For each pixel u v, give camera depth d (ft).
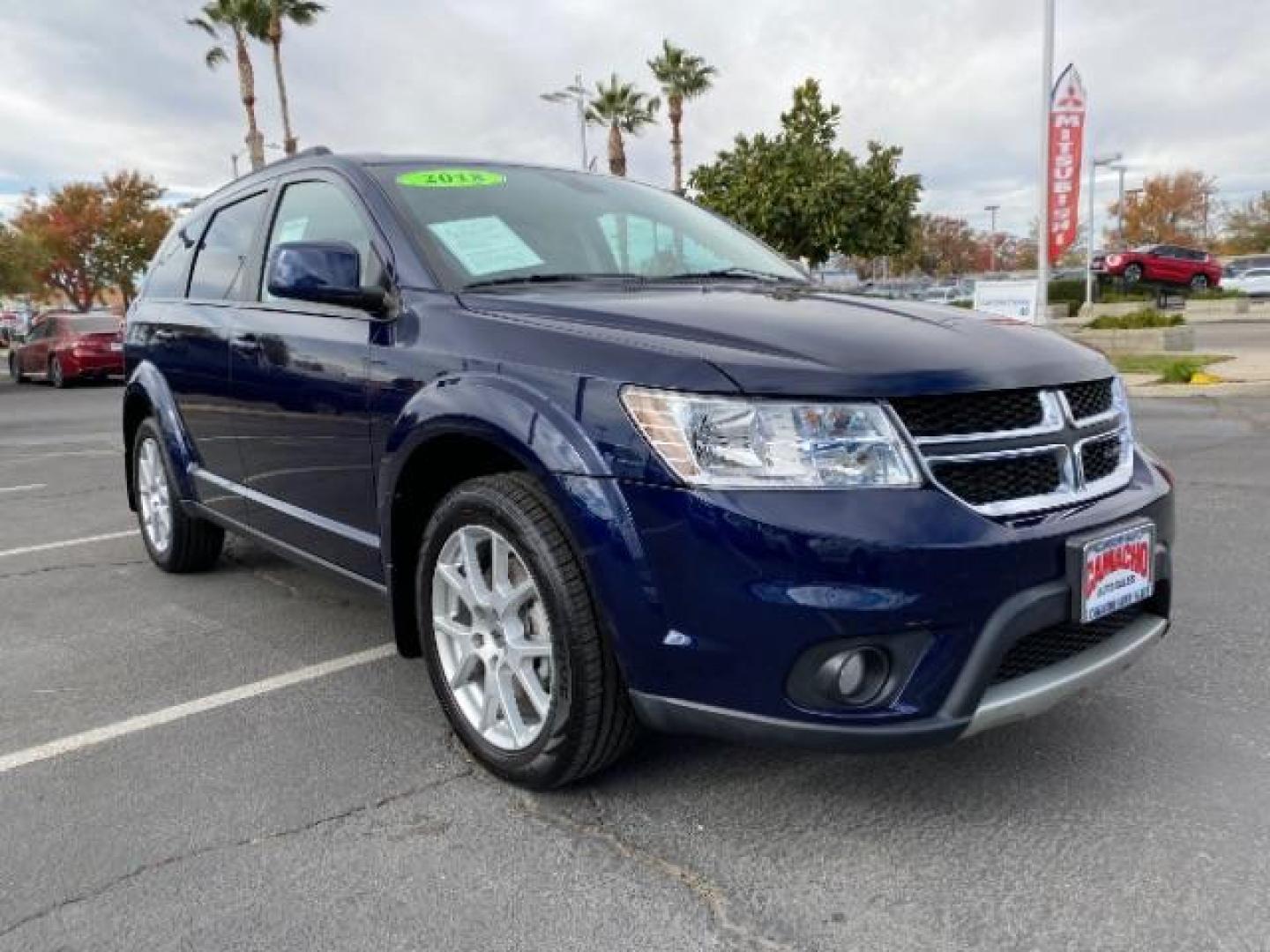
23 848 8.41
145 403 16.61
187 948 7.10
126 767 9.86
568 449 8.07
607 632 8.11
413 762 9.85
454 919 7.36
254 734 10.57
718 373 7.67
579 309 9.16
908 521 7.34
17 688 11.98
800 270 13.29
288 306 12.25
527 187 12.32
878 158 72.84
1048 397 8.27
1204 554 16.16
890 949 6.92
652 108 124.98
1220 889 7.45
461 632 9.55
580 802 8.95
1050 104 53.31
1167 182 205.87
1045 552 7.74
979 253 257.96
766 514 7.32
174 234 17.20
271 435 12.40
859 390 7.51
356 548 11.08
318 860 8.16
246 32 119.14
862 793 8.98
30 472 28.99
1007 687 7.91
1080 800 8.77
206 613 14.76
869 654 7.52
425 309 9.95
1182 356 52.08
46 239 154.20
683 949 6.99
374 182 11.42
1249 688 10.98
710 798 8.97
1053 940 6.97
